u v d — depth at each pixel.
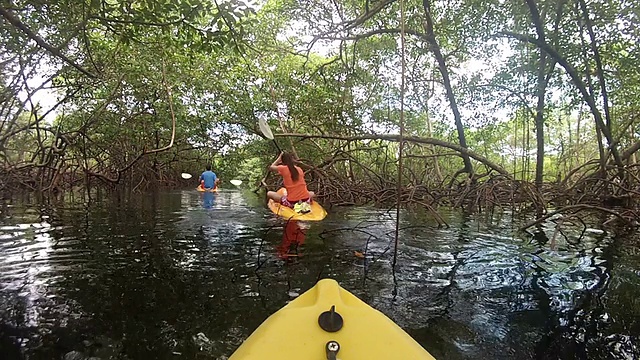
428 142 9.08
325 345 1.55
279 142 15.43
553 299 2.99
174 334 2.27
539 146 10.78
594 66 9.84
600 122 9.41
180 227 5.68
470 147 18.55
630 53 8.89
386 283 3.27
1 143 10.42
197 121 13.59
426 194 10.58
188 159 19.31
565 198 9.91
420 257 4.14
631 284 3.35
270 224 6.07
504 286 3.27
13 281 3.11
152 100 12.55
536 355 2.18
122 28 4.97
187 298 2.82
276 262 3.81
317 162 15.70
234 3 4.48
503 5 9.42
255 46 11.63
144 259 3.82
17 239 4.62
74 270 3.42
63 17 5.46
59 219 6.25
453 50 11.73
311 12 10.52
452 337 2.35
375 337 1.63
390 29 9.80
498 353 2.19
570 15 9.27
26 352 2.05
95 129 13.20
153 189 15.12
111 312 2.56
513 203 8.48
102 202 9.12
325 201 10.57
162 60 10.23
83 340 2.19
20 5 4.89
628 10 8.37
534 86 10.80
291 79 12.88
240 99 13.25
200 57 10.86
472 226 6.30
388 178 12.51
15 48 6.11
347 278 3.37
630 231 6.05
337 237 5.10
